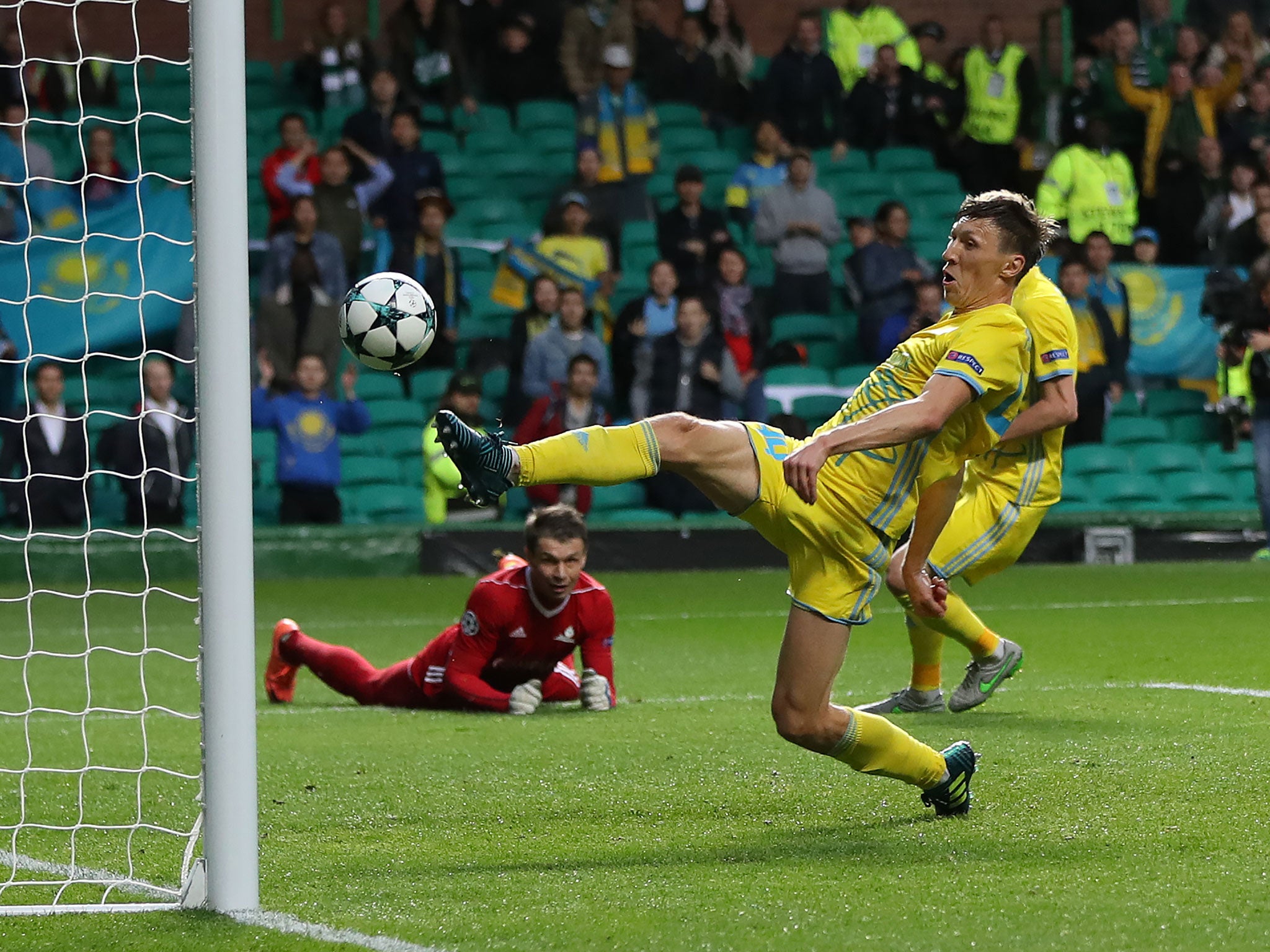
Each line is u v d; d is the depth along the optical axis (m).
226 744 11.33
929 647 21.03
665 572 51.41
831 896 11.30
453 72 63.94
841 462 13.00
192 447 49.47
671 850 13.22
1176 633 31.53
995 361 13.27
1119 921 10.43
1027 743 18.34
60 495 48.69
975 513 20.25
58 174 56.66
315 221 53.31
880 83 65.56
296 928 10.73
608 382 53.69
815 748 13.56
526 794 16.02
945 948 9.88
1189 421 60.09
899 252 58.28
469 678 22.33
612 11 62.34
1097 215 62.59
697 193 56.62
